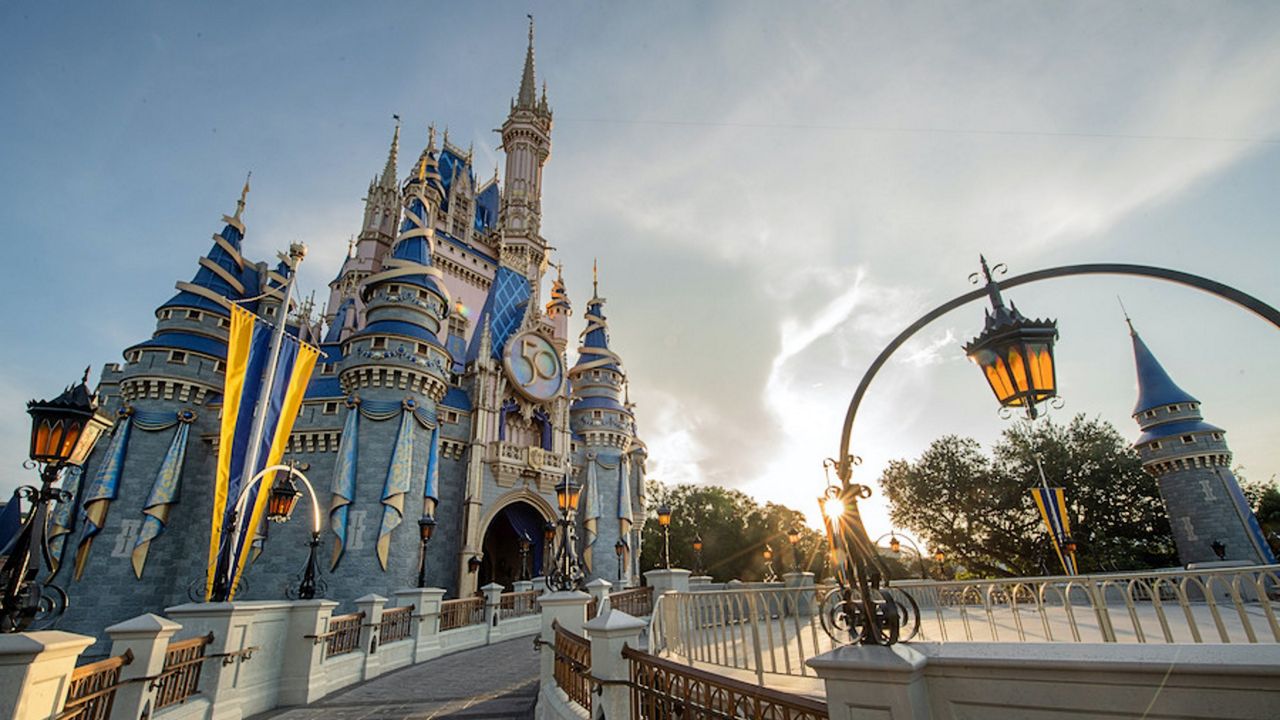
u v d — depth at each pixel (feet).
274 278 152.97
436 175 206.90
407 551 111.86
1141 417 146.72
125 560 107.45
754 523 252.21
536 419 156.97
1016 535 168.55
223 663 36.24
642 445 196.03
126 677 27.73
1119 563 154.30
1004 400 15.12
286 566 108.88
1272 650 9.73
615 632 21.94
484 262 210.59
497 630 79.10
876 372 16.30
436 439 125.70
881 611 13.55
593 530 152.35
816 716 13.29
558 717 25.84
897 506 191.62
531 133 254.47
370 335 123.13
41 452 23.47
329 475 117.91
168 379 119.24
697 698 17.11
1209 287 12.40
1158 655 10.39
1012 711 11.50
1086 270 14.35
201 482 120.16
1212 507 133.08
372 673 52.95
